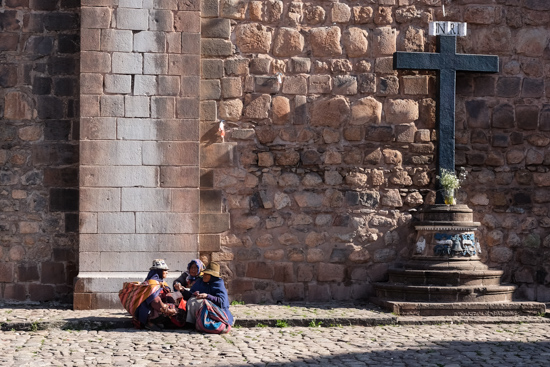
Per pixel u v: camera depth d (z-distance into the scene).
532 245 9.96
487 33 10.00
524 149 10.02
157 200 9.04
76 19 9.47
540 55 10.06
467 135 9.99
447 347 6.71
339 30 9.83
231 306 9.11
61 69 9.42
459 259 9.08
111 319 7.80
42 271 9.27
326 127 9.77
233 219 9.55
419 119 9.94
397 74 9.91
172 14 9.17
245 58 9.67
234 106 9.61
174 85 9.13
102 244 8.91
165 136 9.09
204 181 9.51
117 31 9.05
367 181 9.79
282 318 8.00
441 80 9.59
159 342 6.86
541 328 7.88
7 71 9.37
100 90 8.99
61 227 9.31
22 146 9.34
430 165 9.91
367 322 8.07
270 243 9.58
